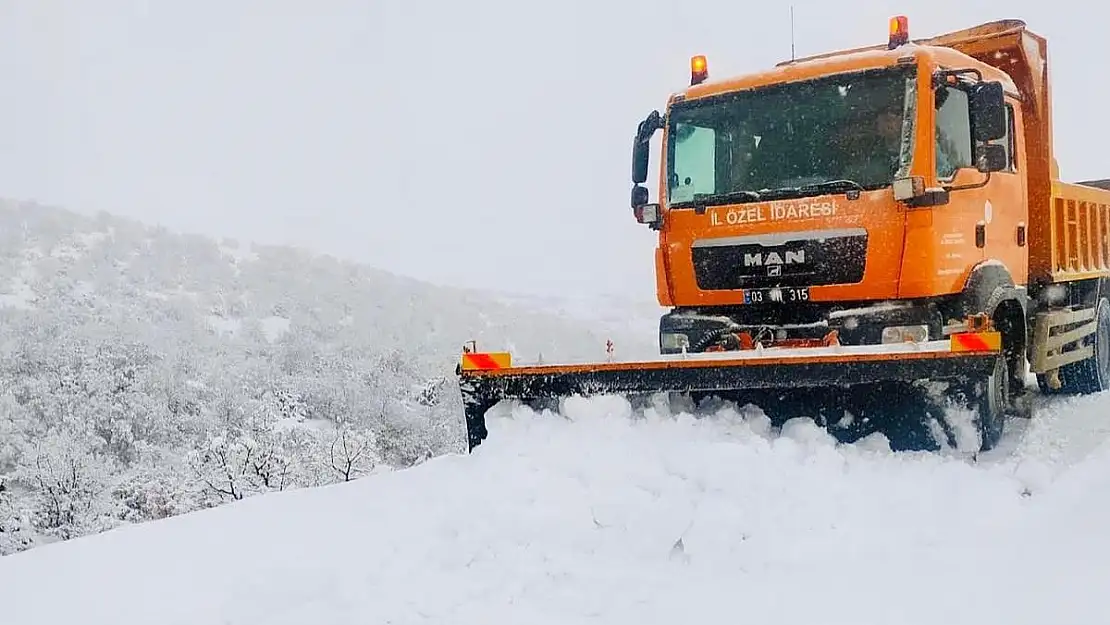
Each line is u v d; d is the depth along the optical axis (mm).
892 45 6797
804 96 6770
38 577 4852
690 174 7191
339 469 19891
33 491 18203
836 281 6441
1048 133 8219
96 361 23500
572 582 4320
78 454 18578
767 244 6691
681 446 5207
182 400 22203
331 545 4945
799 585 4066
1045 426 6586
